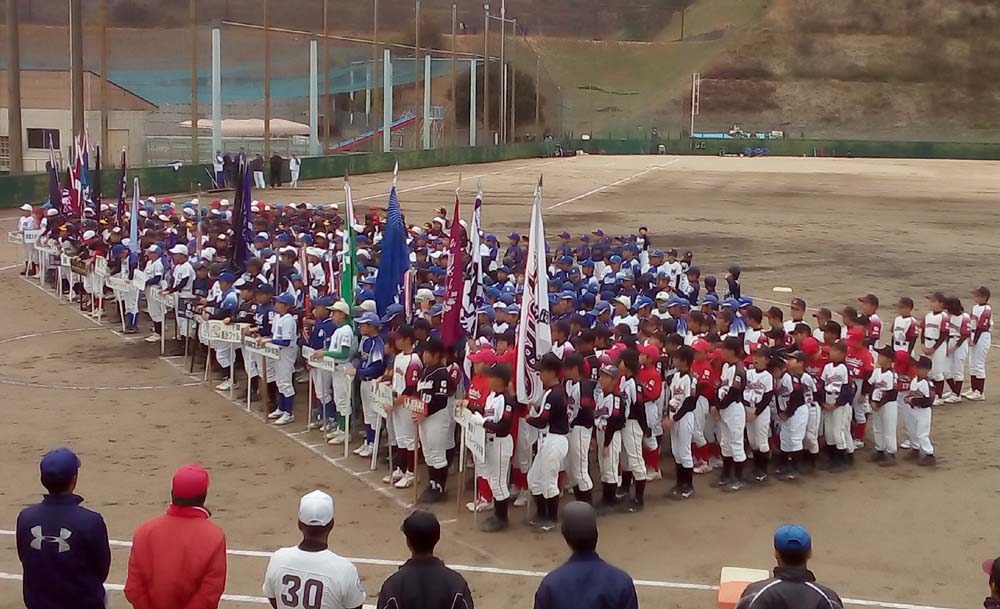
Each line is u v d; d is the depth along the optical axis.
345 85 96.00
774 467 14.79
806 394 14.28
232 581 10.41
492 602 10.14
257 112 93.62
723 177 76.38
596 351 14.35
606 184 67.75
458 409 12.75
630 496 13.32
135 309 22.38
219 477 13.73
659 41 93.50
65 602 6.85
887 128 128.12
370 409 14.49
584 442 12.49
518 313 15.69
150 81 75.31
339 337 14.91
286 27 101.38
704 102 129.62
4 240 34.66
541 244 12.37
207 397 17.70
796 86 130.75
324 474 14.00
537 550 11.56
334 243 23.64
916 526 12.59
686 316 17.53
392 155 73.81
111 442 15.12
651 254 23.38
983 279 32.28
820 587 6.18
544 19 111.12
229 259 20.47
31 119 60.38
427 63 84.38
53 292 26.59
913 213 52.31
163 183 49.69
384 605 6.34
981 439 16.31
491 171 77.50
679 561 11.35
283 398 16.39
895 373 15.02
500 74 101.06
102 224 25.42
